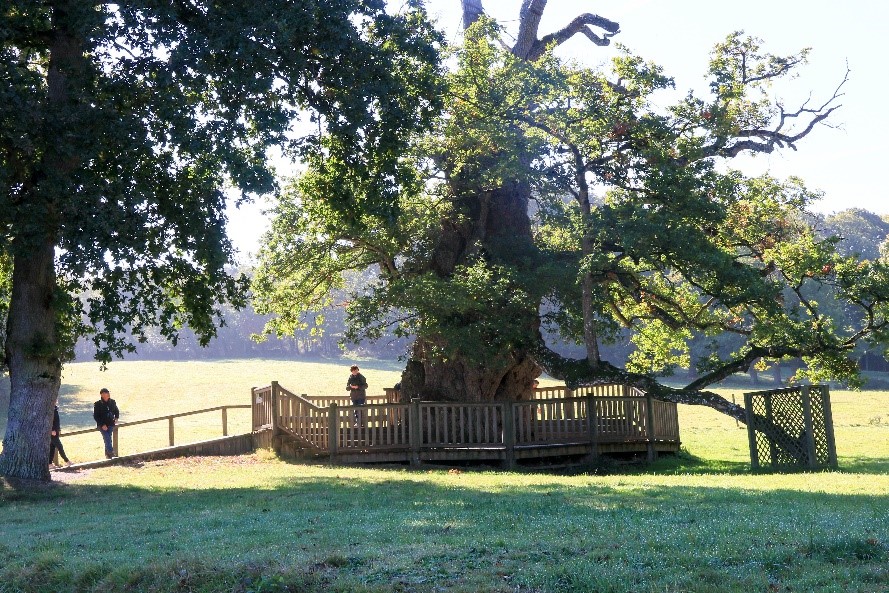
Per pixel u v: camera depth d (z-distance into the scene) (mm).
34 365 20375
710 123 26250
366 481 19922
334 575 8953
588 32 33375
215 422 45562
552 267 26625
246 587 8836
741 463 26062
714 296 25609
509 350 28375
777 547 9078
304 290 30406
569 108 26031
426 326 27156
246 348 104375
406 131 21109
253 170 18828
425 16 23000
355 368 30484
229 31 18109
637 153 25844
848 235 99625
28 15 18609
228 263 20750
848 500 13633
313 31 19734
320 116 21609
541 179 26266
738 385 76125
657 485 17500
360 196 22688
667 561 8758
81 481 21297
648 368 32312
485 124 25359
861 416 46562
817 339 24578
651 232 23547
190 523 13359
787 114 28828
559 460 27031
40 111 17359
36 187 18094
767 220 28234
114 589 9250
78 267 17438
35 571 9992
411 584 8461
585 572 8430
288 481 20156
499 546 9891
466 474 22375
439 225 30219
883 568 8234
